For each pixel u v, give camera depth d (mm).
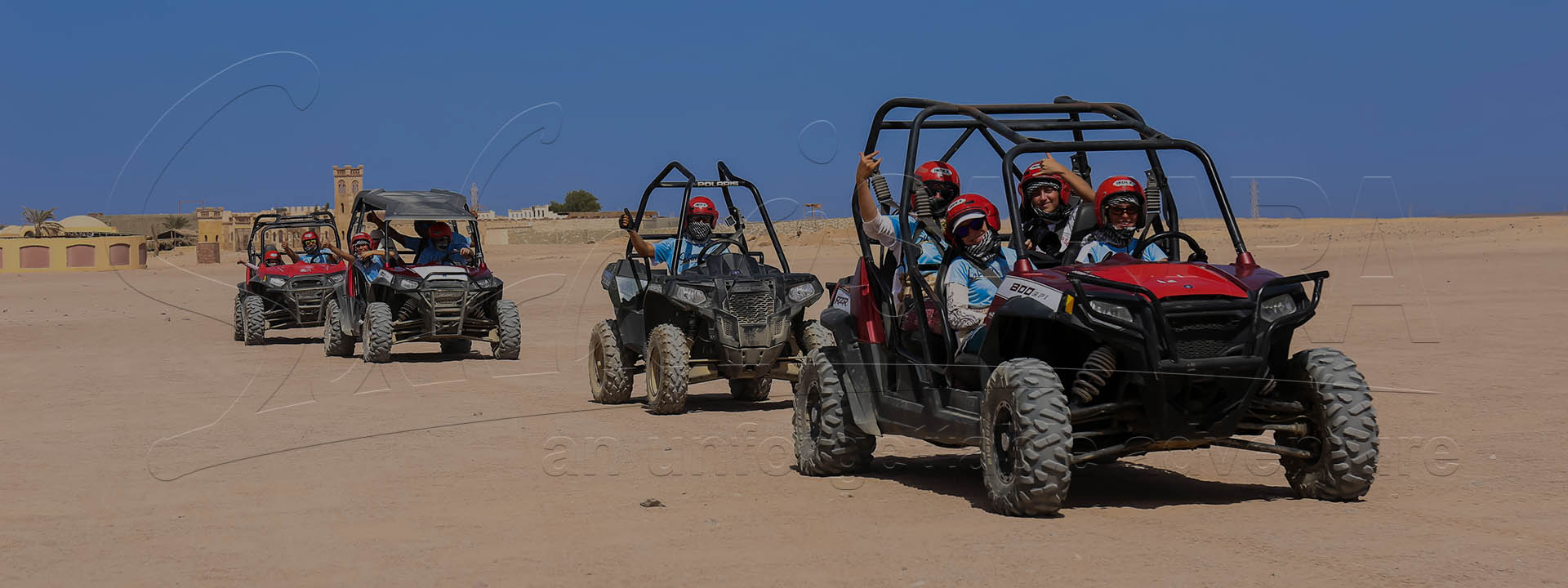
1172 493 7961
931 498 7984
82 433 11648
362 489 8570
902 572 6023
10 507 8109
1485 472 8516
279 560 6516
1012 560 6184
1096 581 5785
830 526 7141
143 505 8148
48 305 38969
